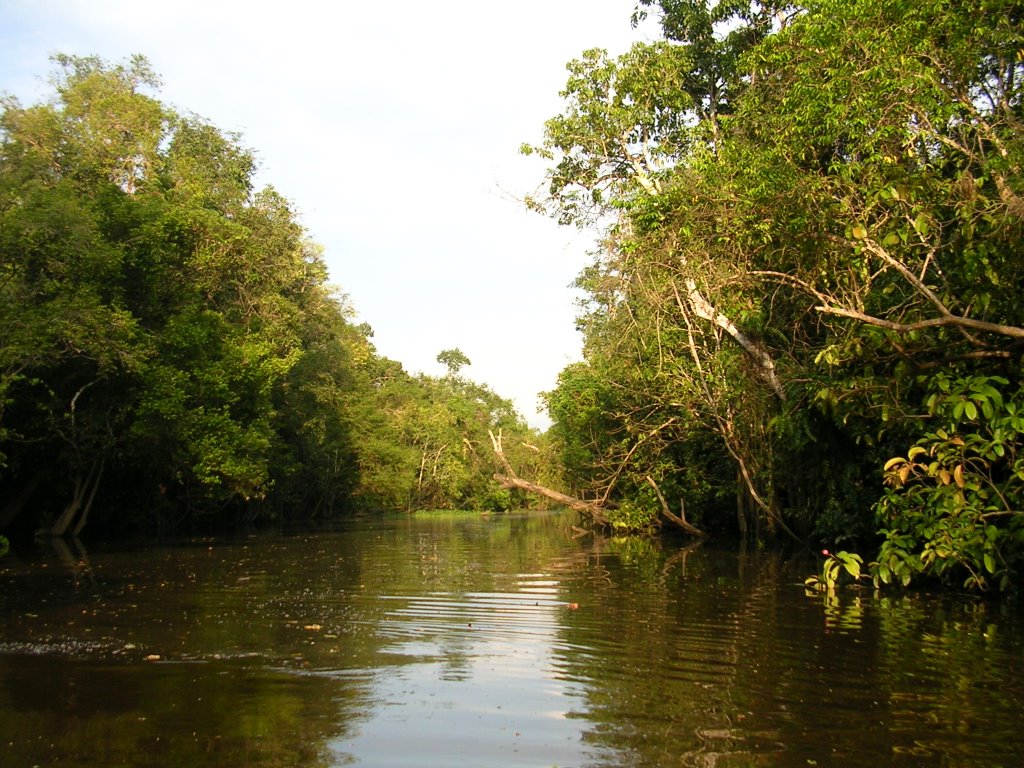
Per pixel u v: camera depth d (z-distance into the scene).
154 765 4.21
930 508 9.60
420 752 4.39
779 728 4.75
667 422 20.91
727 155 15.12
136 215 23.16
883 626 7.86
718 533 23.72
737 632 7.66
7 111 24.47
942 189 9.28
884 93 10.98
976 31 10.89
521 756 4.32
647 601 9.80
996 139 10.26
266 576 13.11
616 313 22.95
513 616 8.77
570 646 7.12
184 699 5.44
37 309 18.84
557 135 19.17
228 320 29.91
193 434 24.02
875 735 4.60
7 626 8.27
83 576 13.20
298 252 38.34
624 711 5.13
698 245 14.93
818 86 12.37
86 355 20.12
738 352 17.22
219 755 4.36
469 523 40.16
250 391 27.61
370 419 55.81
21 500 22.91
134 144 28.38
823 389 10.53
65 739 4.61
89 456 23.52
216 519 35.12
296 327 35.59
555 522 41.94
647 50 18.70
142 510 28.83
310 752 4.40
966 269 9.12
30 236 18.53
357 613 9.06
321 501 48.62
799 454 15.60
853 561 10.85
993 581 9.91
